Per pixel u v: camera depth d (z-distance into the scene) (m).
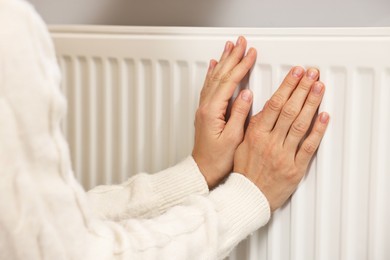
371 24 0.83
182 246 0.62
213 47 0.85
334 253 0.78
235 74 0.80
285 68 0.79
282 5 0.91
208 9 0.98
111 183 1.01
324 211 0.78
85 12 1.12
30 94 0.45
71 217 0.51
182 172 0.81
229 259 0.88
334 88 0.75
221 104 0.80
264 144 0.76
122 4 1.07
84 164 1.04
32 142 0.46
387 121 0.71
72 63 1.01
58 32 1.02
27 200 0.47
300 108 0.74
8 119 0.45
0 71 0.44
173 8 1.02
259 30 0.81
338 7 0.86
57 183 0.49
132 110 0.96
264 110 0.76
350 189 0.75
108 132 0.99
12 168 0.46
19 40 0.44
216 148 0.80
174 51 0.89
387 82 0.70
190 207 0.68
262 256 0.85
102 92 0.99
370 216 0.73
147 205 0.79
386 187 0.72
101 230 0.56
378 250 0.74
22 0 0.46
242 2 0.95
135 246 0.58
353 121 0.74
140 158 0.96
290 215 0.81
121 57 0.95
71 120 1.04
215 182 0.83
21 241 0.47
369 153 0.73
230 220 0.71
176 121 0.91
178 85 0.90
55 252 0.50
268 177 0.76
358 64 0.72
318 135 0.75
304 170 0.77
